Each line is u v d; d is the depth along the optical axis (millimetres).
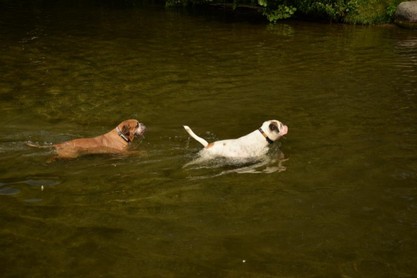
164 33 15859
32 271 3781
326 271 3799
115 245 4176
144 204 4961
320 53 12617
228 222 4574
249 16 19562
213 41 14477
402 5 16812
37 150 6344
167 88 9477
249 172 5730
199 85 9680
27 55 12508
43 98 8781
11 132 6992
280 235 4332
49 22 18000
